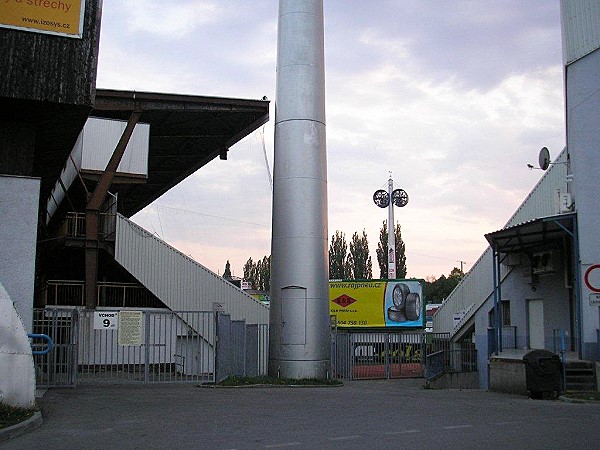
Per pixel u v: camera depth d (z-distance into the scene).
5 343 11.12
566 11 20.70
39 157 21.27
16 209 15.88
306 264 20.33
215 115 30.47
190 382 18.84
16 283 15.62
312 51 21.44
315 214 20.66
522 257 25.06
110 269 31.98
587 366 17.62
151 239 29.38
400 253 76.31
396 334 31.67
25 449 8.28
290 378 19.83
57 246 28.20
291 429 9.95
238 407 12.84
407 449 8.24
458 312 35.91
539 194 27.61
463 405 13.60
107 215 28.77
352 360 27.62
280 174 20.94
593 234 18.89
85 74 16.77
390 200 50.38
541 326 24.06
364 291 44.38
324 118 21.47
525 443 8.74
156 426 10.23
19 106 16.56
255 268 100.19
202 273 30.19
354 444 8.60
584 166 19.41
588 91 19.58
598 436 9.35
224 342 19.50
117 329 18.66
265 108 29.72
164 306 29.81
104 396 14.61
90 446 8.48
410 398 15.38
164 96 28.36
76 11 16.88
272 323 20.64
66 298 29.09
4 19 16.17
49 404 12.91
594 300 15.51
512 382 17.62
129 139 29.11
